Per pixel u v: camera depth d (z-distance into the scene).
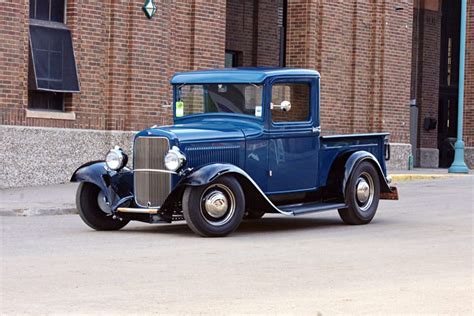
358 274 11.56
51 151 23.70
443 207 20.98
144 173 15.48
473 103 38.94
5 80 22.64
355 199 17.28
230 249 13.77
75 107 24.38
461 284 10.90
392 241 14.96
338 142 17.48
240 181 15.55
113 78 25.16
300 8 31.05
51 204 19.53
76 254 12.93
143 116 25.78
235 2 33.25
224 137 15.80
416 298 9.99
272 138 16.42
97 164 16.06
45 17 23.89
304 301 9.76
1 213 18.41
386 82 33.22
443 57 41.25
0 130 22.53
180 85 17.12
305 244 14.50
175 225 17.19
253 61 34.06
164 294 10.05
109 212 15.96
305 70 16.98
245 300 9.78
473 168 38.94
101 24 24.95
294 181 16.80
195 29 27.27
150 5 25.67
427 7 39.97
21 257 12.52
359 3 32.50
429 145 40.09
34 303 9.45
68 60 24.12
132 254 13.05
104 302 9.56
